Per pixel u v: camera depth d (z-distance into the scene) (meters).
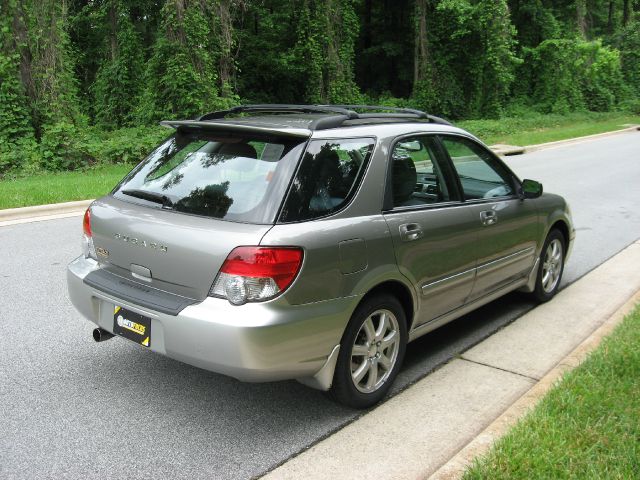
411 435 3.33
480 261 4.41
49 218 9.12
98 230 3.66
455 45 35.00
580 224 9.27
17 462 3.02
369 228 3.44
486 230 4.41
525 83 41.06
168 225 3.26
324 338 3.20
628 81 47.44
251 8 30.67
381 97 35.09
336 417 3.53
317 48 28.50
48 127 15.38
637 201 11.33
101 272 3.65
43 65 15.93
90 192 10.66
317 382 3.30
